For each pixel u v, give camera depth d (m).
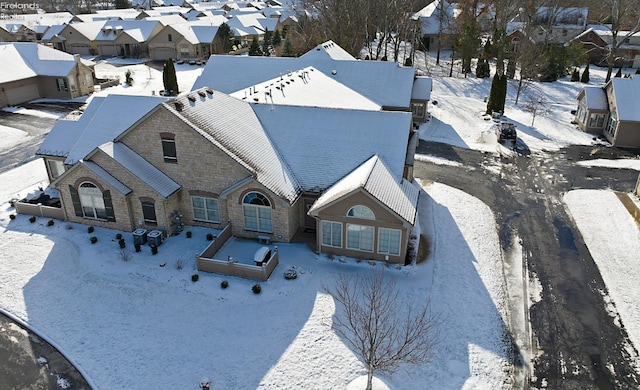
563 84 68.69
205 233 30.53
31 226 31.41
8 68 60.41
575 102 61.34
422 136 49.78
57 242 29.53
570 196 36.59
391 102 46.22
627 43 83.00
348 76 48.81
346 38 76.12
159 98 34.66
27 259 27.88
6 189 36.91
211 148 28.44
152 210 29.69
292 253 28.33
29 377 20.22
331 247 28.05
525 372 20.61
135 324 23.00
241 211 29.34
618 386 19.97
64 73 62.59
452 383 19.86
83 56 95.19
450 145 47.47
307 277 26.14
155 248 28.23
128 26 95.62
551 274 27.17
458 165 42.47
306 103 37.69
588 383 20.11
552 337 22.55
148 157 30.22
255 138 30.97
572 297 25.27
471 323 23.19
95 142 33.28
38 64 63.84
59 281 26.06
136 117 33.88
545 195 36.81
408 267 27.02
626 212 33.47
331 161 30.19
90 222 31.34
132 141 30.05
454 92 65.88
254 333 22.34
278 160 30.44
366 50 89.69
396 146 30.27
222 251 28.62
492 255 28.91
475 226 32.00
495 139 48.97
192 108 29.50
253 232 29.73
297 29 98.38
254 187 28.22
